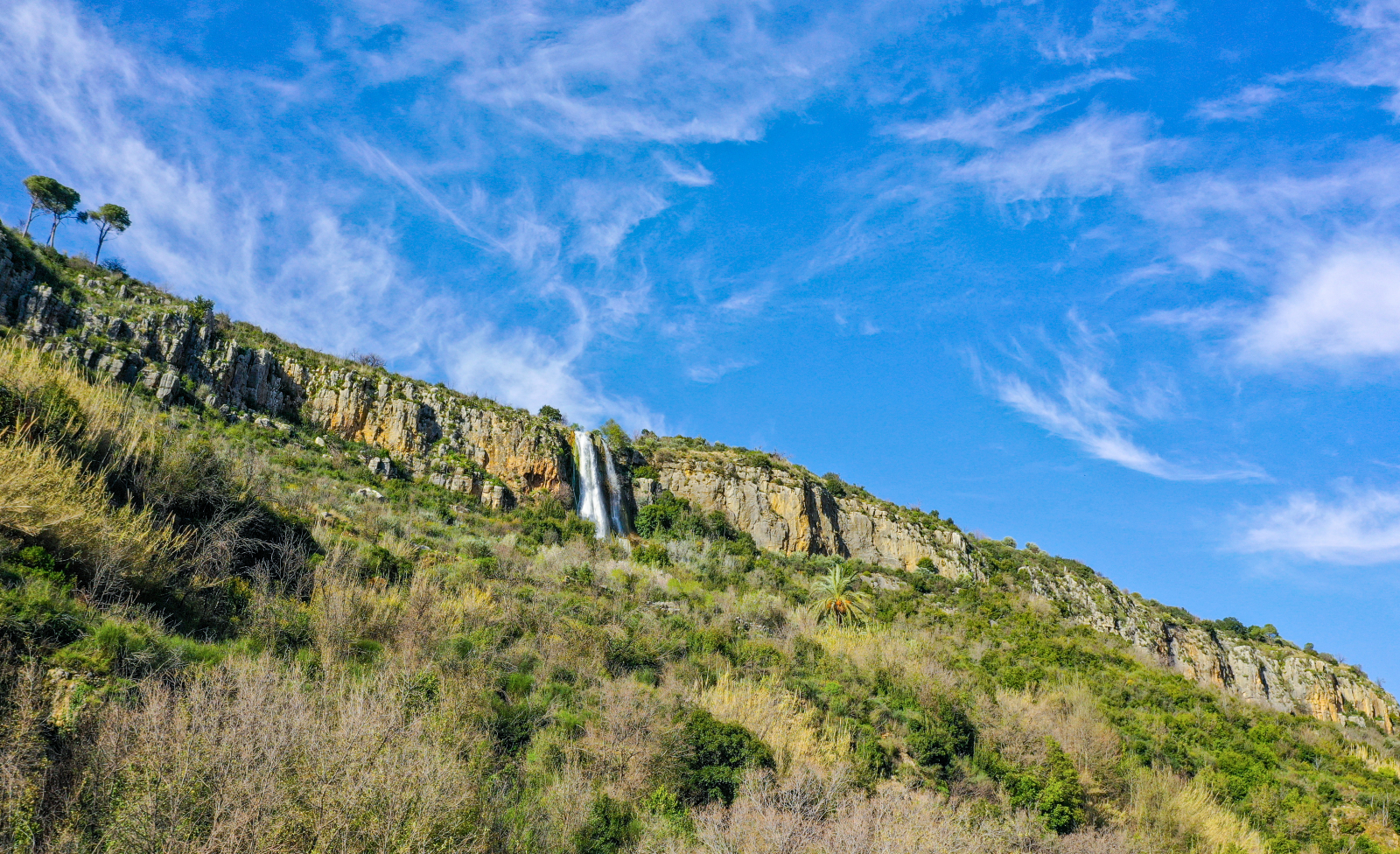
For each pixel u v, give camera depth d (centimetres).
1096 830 2627
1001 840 2097
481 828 1215
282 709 1208
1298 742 4359
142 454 2298
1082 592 9081
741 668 2941
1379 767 4391
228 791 954
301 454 5141
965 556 8831
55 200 7444
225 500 2411
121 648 1378
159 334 5259
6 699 1114
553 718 1975
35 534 1611
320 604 2033
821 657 3422
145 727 1037
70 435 2083
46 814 952
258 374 5853
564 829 1509
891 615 5788
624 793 1778
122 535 1734
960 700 3198
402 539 3559
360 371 6812
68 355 4319
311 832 978
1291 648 9381
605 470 7756
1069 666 5084
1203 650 8581
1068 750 3062
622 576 4191
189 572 1995
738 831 1658
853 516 8738
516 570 3566
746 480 8269
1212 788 3316
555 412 8394
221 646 1694
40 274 5322
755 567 6500
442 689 1664
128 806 912
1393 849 3136
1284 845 2900
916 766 2666
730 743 2092
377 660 1816
